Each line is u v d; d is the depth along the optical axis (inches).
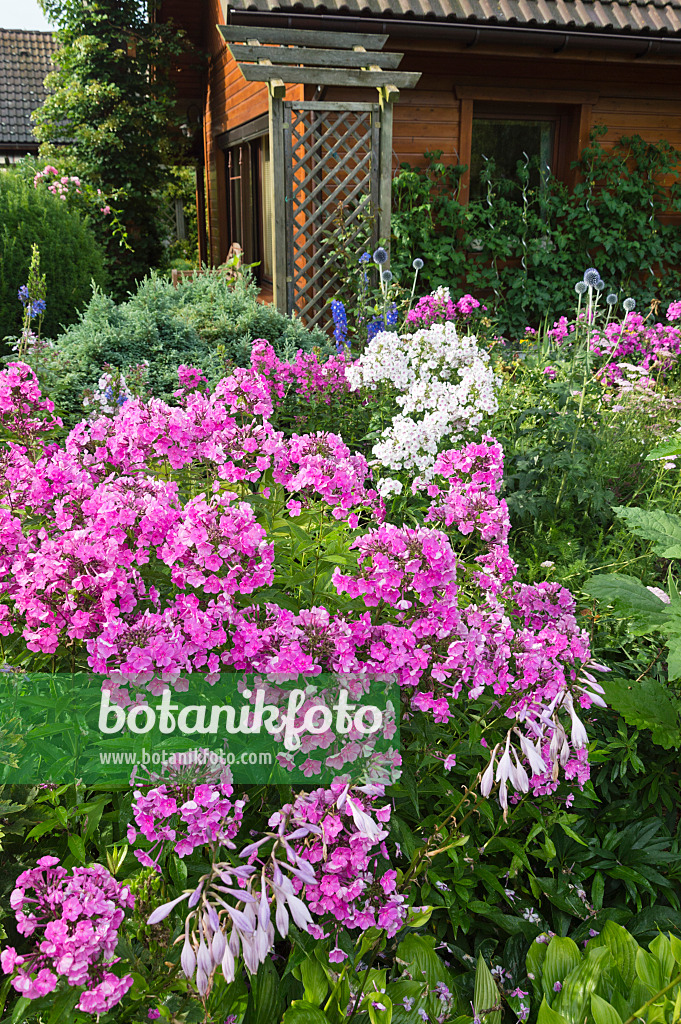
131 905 62.7
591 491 162.9
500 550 93.6
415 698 75.5
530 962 82.5
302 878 60.9
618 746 102.0
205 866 72.0
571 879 93.7
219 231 588.1
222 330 247.3
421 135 349.4
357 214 307.9
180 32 597.9
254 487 110.9
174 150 667.4
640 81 370.3
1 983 69.6
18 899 59.5
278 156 296.4
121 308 255.4
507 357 261.6
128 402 96.7
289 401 184.7
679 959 77.9
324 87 320.2
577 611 130.6
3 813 69.1
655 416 201.5
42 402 108.0
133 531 80.9
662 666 119.4
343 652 71.6
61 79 625.3
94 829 75.0
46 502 87.9
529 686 80.5
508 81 353.1
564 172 382.9
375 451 133.5
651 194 377.1
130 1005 65.6
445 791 82.7
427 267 353.4
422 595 75.9
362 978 73.9
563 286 373.7
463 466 104.7
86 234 420.5
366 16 305.6
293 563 93.3
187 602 74.3
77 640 79.7
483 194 375.6
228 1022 68.3
